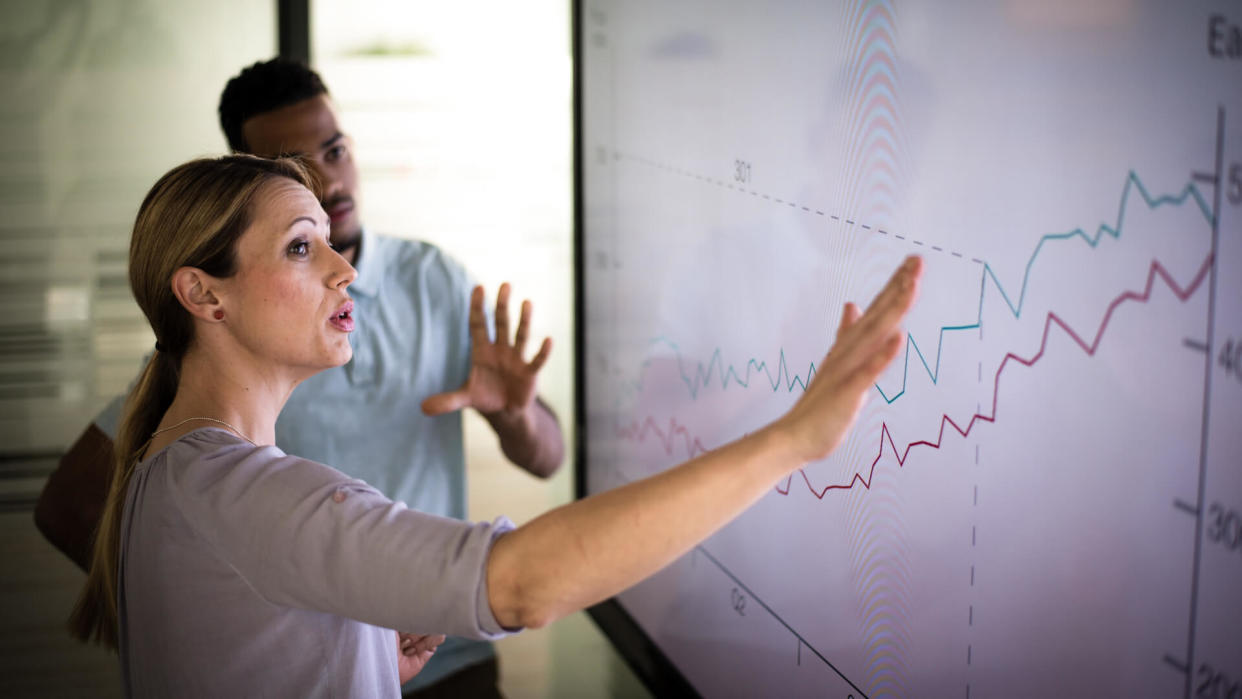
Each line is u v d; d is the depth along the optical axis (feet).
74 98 7.74
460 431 5.32
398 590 2.54
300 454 5.00
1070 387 2.44
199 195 3.05
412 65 8.93
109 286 7.93
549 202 9.43
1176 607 2.19
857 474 3.37
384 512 2.66
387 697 3.23
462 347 5.28
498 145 9.26
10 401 7.91
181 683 2.88
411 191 9.18
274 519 2.70
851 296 3.27
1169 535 2.20
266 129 4.85
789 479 3.82
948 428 2.89
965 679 2.90
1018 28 2.52
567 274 9.55
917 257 2.38
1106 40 2.28
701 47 4.22
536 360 4.93
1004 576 2.71
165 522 2.88
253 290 3.06
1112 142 2.28
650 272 4.92
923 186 2.90
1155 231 2.18
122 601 3.15
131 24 7.74
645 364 5.08
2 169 7.74
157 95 7.86
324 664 2.92
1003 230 2.61
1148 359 2.22
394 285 5.20
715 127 4.14
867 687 3.40
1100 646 2.41
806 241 3.51
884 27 3.03
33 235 7.84
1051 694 2.58
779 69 3.62
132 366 7.98
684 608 4.90
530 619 2.52
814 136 3.42
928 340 2.94
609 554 2.46
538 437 5.25
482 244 9.38
